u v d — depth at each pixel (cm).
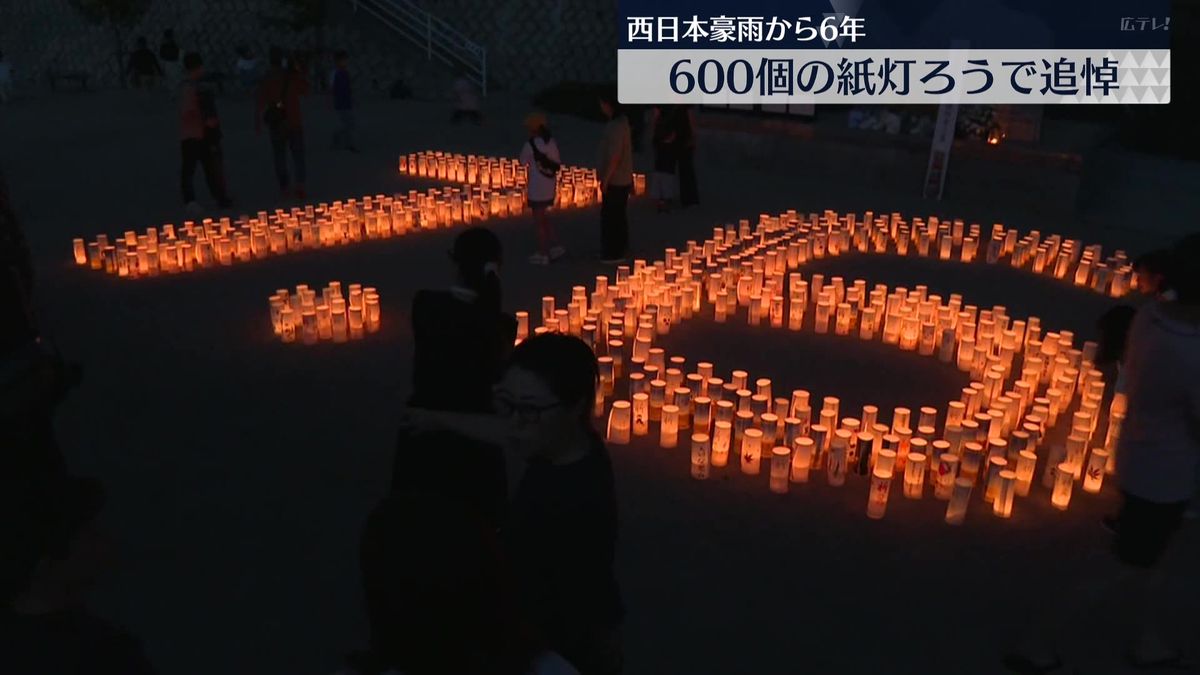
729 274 926
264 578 473
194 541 502
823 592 477
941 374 768
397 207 1189
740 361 789
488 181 1459
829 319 900
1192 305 361
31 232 1134
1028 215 1402
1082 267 1040
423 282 974
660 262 988
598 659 270
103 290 925
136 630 428
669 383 698
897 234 1227
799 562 503
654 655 425
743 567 496
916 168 1532
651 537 521
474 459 407
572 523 252
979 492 583
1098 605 468
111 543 222
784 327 878
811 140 1625
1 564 197
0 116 2073
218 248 1023
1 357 402
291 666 411
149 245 1002
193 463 586
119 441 610
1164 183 1498
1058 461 579
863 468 596
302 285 829
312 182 1455
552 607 256
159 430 628
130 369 729
